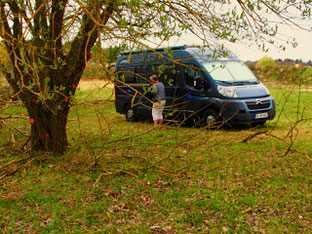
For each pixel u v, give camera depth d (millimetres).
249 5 5324
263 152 8359
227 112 11156
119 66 14711
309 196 5801
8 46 5594
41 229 5023
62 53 7594
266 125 12281
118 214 5438
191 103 12078
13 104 8023
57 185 6602
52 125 8234
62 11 6738
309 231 4754
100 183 6633
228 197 5844
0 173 7266
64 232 4926
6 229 5051
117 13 4488
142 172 7141
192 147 8859
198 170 7180
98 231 4902
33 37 5648
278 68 28234
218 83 11492
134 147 9078
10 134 9867
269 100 11477
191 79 12086
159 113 11680
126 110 14531
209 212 5363
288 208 5426
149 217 5328
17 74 7230
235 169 7172
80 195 6098
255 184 6363
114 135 10812
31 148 8344
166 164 7602
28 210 5621
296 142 9344
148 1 4215
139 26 4227
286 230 4805
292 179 6555
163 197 5938
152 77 11578
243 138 9836
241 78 12008
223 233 4785
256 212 5344
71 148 8523
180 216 5281
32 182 6793
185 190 6199
